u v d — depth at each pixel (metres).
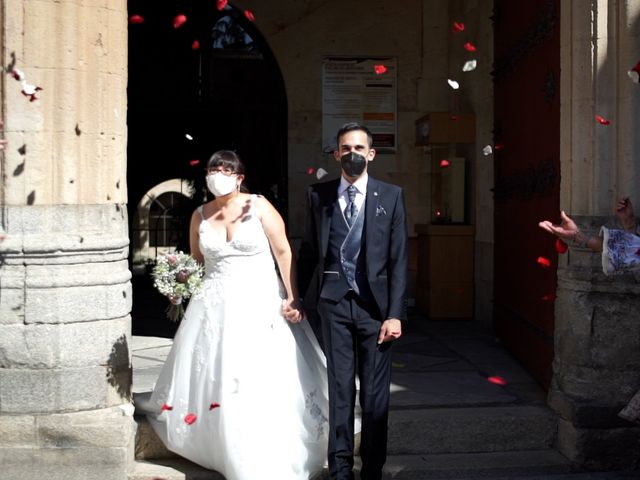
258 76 8.96
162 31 8.95
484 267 7.82
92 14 4.21
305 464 4.11
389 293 3.99
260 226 4.19
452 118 7.94
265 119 8.97
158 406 4.40
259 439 3.95
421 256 8.47
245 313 4.09
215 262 4.19
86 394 4.22
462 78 8.47
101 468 4.18
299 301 4.25
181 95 8.98
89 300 4.21
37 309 4.13
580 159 4.66
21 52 4.10
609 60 4.55
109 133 4.32
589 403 4.54
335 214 4.03
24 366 4.16
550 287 5.23
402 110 8.74
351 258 3.98
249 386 4.00
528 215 5.84
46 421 4.16
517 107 6.16
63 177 4.18
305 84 8.67
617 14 4.53
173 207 10.52
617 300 4.55
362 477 3.98
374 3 8.66
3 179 4.15
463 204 8.24
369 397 3.95
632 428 4.52
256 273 4.16
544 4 5.37
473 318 8.13
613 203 4.59
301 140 8.69
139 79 8.95
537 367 5.49
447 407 4.91
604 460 4.52
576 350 4.63
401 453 4.66
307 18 8.64
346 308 3.97
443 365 6.05
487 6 7.58
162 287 4.16
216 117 9.93
